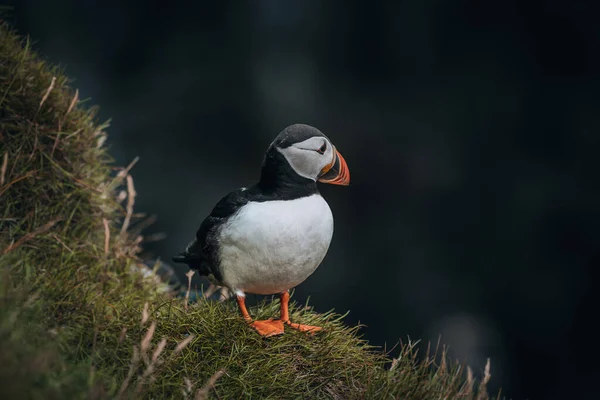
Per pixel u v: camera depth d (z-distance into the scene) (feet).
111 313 12.35
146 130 47.88
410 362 12.91
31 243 13.48
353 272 45.03
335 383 12.16
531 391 42.80
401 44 50.98
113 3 48.65
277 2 49.83
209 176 47.62
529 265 45.21
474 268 45.85
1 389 7.84
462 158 48.85
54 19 47.73
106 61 49.37
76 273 13.28
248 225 12.20
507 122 49.47
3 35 14.64
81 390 9.23
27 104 14.14
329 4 50.52
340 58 51.24
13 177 13.65
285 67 49.85
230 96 48.93
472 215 47.50
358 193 48.03
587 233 45.42
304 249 12.44
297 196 12.61
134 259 15.72
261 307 14.15
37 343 9.72
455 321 43.78
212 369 11.62
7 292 10.03
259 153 48.85
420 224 47.39
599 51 48.11
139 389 10.09
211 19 49.83
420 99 50.78
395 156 48.88
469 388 12.69
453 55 51.08
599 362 42.98
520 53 50.11
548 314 44.04
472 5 49.96
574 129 48.24
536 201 46.52
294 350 12.42
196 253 13.70
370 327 43.37
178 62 49.52
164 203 45.44
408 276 45.34
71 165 14.76
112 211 15.83
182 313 12.76
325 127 49.47
